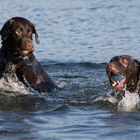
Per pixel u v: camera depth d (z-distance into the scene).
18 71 17.39
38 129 12.87
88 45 23.41
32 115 14.11
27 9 30.62
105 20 28.16
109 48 22.91
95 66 20.36
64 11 30.19
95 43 23.72
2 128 12.91
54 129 12.87
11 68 17.19
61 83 18.05
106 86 17.47
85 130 12.78
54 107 14.96
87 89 17.17
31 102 15.62
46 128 12.95
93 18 28.62
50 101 15.73
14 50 16.95
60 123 13.37
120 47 23.05
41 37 24.70
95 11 30.33
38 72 17.56
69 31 25.84
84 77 18.89
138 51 22.38
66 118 13.83
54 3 32.41
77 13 29.70
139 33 25.48
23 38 16.84
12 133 12.55
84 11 30.27
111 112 14.41
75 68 20.16
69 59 21.28
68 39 24.38
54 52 22.30
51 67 20.30
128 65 15.34
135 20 28.22
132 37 24.73
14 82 17.19
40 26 26.75
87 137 12.26
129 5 32.03
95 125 13.18
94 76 19.00
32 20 28.03
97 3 32.47
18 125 13.17
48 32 25.61
